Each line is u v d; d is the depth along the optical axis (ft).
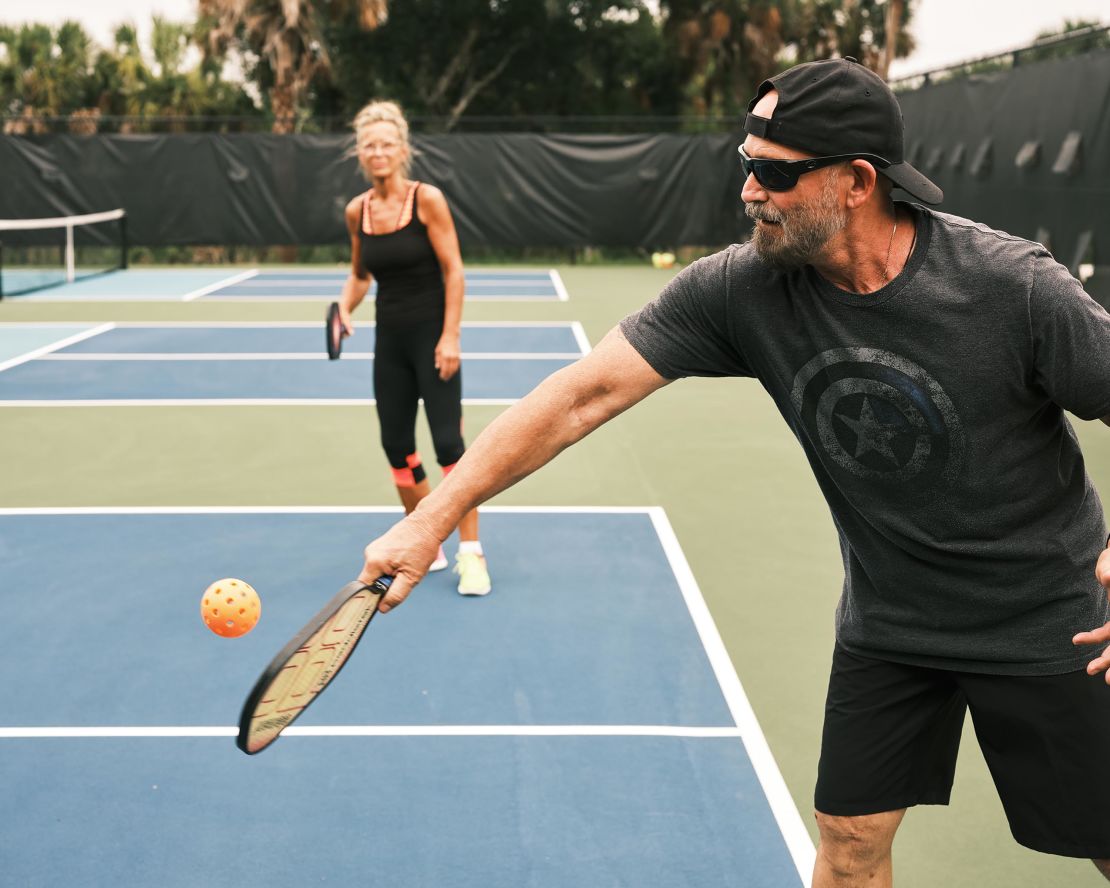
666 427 27.78
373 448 24.97
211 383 32.71
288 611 15.34
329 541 18.38
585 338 42.06
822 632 14.75
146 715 12.30
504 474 6.72
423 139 68.28
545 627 14.74
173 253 74.54
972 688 6.76
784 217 5.95
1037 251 6.00
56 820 10.22
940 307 5.99
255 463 23.67
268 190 67.92
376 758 11.32
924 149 45.75
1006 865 9.68
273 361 36.58
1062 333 5.87
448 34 89.92
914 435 6.28
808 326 6.38
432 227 15.14
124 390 31.55
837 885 7.36
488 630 14.62
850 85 5.74
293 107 81.56
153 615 15.17
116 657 13.83
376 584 6.50
